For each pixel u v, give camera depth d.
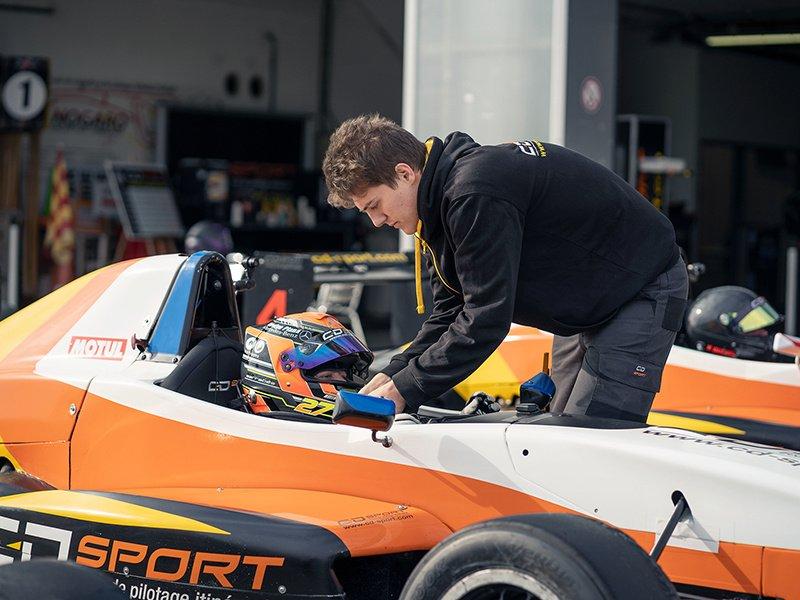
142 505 2.77
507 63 7.72
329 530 2.57
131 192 11.73
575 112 7.61
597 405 2.86
